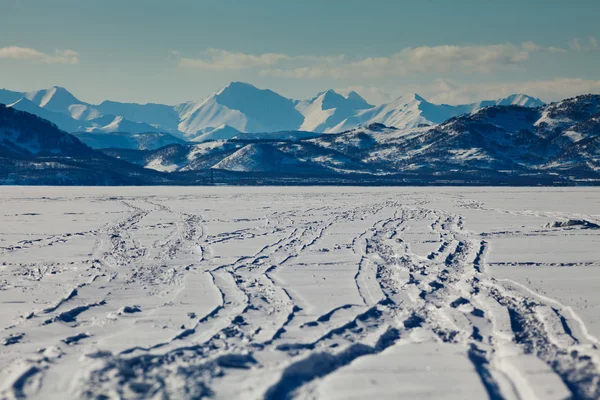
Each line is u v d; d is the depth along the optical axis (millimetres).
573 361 13906
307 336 16797
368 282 24688
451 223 49250
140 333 16766
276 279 25406
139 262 29859
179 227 46719
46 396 11477
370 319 19078
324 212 60812
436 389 11922
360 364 13453
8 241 38312
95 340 16203
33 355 14719
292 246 35406
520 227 45812
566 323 18422
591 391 12016
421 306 20578
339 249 34125
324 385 12148
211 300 21219
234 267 28297
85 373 12148
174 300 21203
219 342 15969
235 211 62781
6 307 20359
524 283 24516
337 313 19562
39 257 31672
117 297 21891
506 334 17094
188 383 11695
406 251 33531
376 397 11531
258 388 11641
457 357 13891
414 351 14461
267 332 17031
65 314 19109
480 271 27516
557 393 11648
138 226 47656
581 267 28469
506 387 12211
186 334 16812
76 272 27000
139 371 12398
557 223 45375
